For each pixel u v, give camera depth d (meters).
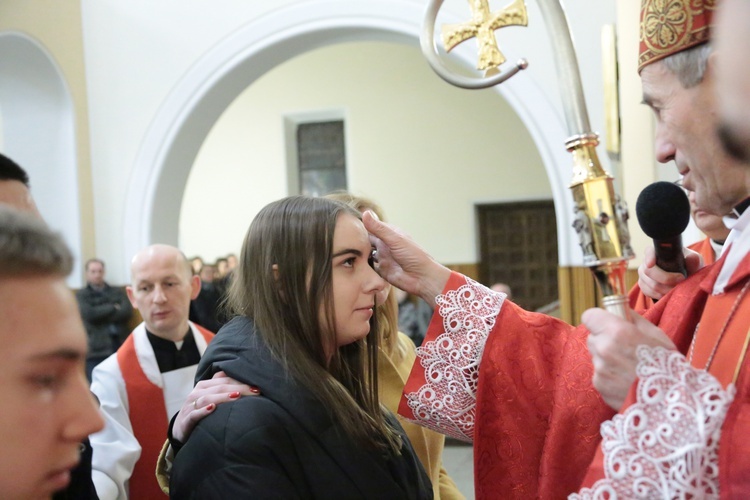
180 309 2.32
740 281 0.96
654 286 1.22
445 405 1.28
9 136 6.48
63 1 6.33
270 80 10.69
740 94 0.55
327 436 1.13
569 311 5.20
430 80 10.23
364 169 10.45
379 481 1.17
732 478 0.75
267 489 1.04
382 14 5.49
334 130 10.75
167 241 6.47
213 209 10.88
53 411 0.57
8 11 6.05
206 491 1.07
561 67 0.87
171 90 6.20
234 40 6.00
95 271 6.01
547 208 10.21
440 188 10.26
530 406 1.21
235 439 1.08
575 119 0.87
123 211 6.35
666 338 0.86
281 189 10.71
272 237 1.21
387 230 1.30
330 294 1.19
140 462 2.18
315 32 5.75
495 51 0.91
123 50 6.31
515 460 1.21
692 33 0.87
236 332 1.26
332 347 1.24
